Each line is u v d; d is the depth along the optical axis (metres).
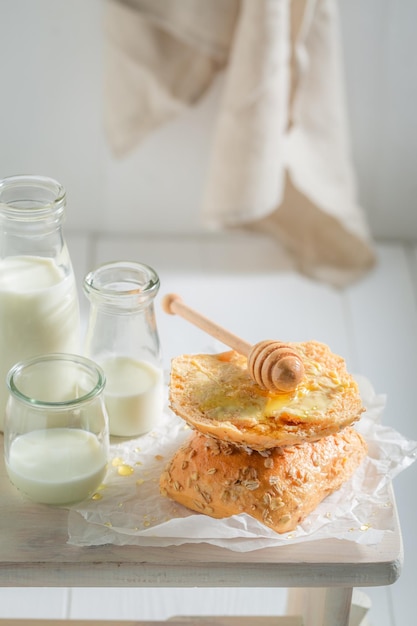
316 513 0.86
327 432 0.83
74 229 1.71
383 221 1.73
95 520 0.85
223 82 1.56
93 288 0.89
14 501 0.87
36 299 0.88
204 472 0.85
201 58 1.48
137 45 1.47
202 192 1.67
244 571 0.83
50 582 0.83
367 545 0.84
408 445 0.92
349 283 1.63
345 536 0.84
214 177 1.49
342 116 1.52
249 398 0.85
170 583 0.83
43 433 0.85
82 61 1.54
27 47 1.53
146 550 0.83
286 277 1.63
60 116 1.59
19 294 0.88
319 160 1.54
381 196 1.71
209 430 0.83
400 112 1.62
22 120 1.59
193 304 1.54
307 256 1.68
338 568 0.83
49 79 1.56
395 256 1.71
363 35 1.55
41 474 0.85
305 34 1.44
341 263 1.67
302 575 0.83
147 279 0.91
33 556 0.83
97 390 0.84
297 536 0.84
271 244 1.72
